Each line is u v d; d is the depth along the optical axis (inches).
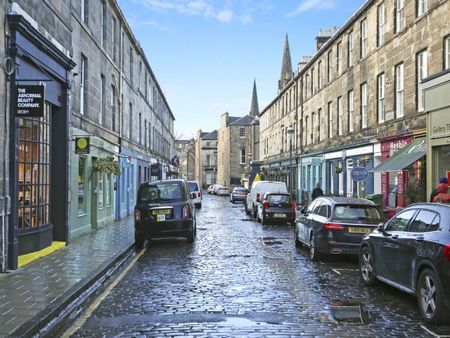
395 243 299.0
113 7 844.6
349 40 1057.5
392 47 809.5
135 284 349.4
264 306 285.0
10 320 236.7
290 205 861.8
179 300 299.4
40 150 469.1
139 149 1216.8
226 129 3307.1
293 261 457.7
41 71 438.6
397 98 802.8
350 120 1054.4
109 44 820.0
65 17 519.8
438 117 588.7
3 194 360.2
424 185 667.4
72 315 267.0
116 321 253.3
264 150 2333.9
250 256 487.5
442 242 247.8
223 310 275.1
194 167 4532.5
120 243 544.4
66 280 335.6
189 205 571.8
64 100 516.1
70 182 540.7
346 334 231.3
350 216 444.8
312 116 1391.5
